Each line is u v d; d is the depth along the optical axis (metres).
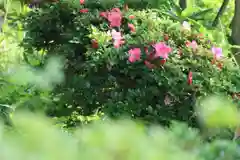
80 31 5.81
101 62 5.23
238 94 4.68
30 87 4.58
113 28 5.66
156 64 4.89
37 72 5.35
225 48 5.90
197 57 4.95
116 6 6.13
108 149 1.32
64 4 6.21
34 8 6.62
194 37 5.48
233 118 1.86
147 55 4.94
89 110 5.39
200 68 4.84
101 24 5.77
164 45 4.88
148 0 6.51
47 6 6.49
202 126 2.19
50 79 5.27
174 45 5.20
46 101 4.47
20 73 4.96
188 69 4.84
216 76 4.79
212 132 2.08
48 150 1.30
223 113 1.87
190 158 1.45
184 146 1.55
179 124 1.65
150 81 4.86
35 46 6.46
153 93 4.80
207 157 1.56
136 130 1.42
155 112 4.55
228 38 6.77
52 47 6.39
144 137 1.42
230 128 2.08
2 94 4.17
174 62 4.84
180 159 1.40
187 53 5.00
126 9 5.84
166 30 5.45
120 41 5.28
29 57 6.21
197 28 6.62
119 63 5.15
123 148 1.33
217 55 4.98
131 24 5.48
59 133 1.39
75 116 4.79
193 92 4.64
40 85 4.98
